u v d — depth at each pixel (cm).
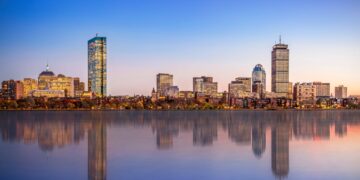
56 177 2878
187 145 4831
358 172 3048
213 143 5075
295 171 3084
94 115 19312
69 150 4347
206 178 2836
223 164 3397
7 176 2925
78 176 2908
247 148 4512
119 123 10631
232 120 12875
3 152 4200
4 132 7106
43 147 4638
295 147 4606
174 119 13812
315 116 18225
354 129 7981
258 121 12031
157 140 5481
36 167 3266
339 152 4150
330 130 7675
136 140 5488
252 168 3209
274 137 5988
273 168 3212
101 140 5488
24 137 6016
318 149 4412
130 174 2970
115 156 3866
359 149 4409
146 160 3619
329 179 2816
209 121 11962
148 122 11269
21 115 18900
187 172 3041
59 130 7638
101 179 2808
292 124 10125
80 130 7644
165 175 2931
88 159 3672
